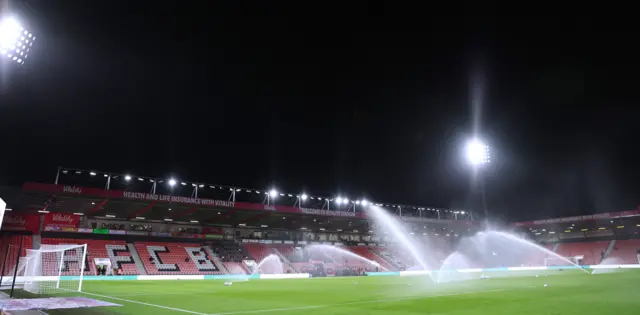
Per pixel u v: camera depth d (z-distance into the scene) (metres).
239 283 37.19
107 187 45.28
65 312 14.02
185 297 20.95
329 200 64.50
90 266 45.12
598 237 78.38
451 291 22.16
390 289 25.38
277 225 66.06
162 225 59.03
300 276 53.47
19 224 47.53
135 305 16.61
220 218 59.12
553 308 14.05
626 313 12.47
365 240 78.38
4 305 15.84
